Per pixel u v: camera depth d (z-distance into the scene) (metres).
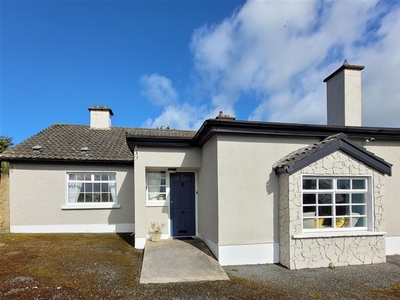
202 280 6.40
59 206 12.00
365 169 7.93
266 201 7.93
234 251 7.63
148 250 8.39
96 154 12.55
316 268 7.34
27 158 11.55
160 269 6.92
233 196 7.75
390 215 8.91
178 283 6.23
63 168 12.11
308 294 5.67
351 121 9.95
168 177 10.46
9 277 6.29
